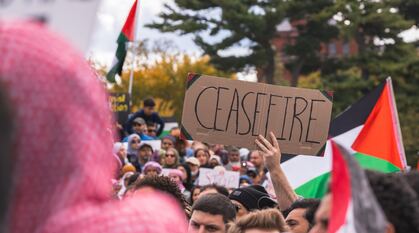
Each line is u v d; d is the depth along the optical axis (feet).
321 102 24.53
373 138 29.84
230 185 39.45
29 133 4.75
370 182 8.29
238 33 149.48
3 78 4.63
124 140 42.57
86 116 4.94
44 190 4.85
